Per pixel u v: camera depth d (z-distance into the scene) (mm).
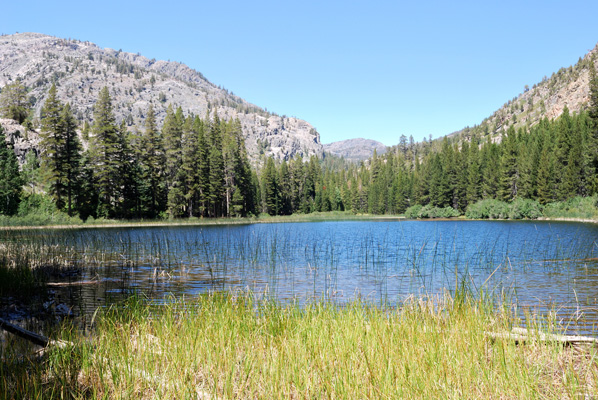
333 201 118562
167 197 64312
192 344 4852
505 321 5461
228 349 4637
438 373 4055
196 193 66625
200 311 6234
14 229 37219
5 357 4738
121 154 55594
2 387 3738
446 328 5332
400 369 4066
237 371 4312
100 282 11828
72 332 5992
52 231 34938
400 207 102438
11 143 72875
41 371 4203
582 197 59344
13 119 88062
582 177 61188
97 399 3666
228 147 75250
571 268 14242
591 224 43438
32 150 69188
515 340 5141
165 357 4598
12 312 7895
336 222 68625
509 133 93000
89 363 4387
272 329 5535
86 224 47031
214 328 5406
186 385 3891
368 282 12000
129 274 13406
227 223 60844
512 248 20906
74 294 10008
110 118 55406
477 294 7508
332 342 4789
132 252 19594
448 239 27516
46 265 13844
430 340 4852
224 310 6125
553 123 92375
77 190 52031
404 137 170625
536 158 69875
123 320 6164
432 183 87125
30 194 53719
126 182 56469
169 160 64438
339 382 3867
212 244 24203
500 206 67938
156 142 61188
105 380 4070
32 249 16656
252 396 3816
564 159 67062
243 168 78000
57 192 50500
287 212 100062
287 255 19266
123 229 40406
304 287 11219
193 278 12734
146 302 8438
